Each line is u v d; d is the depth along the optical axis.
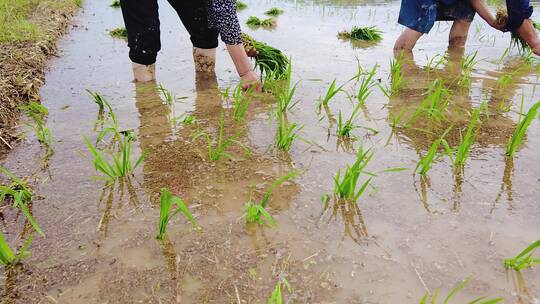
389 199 0.90
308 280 0.70
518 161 1.03
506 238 0.77
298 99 1.49
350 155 1.08
